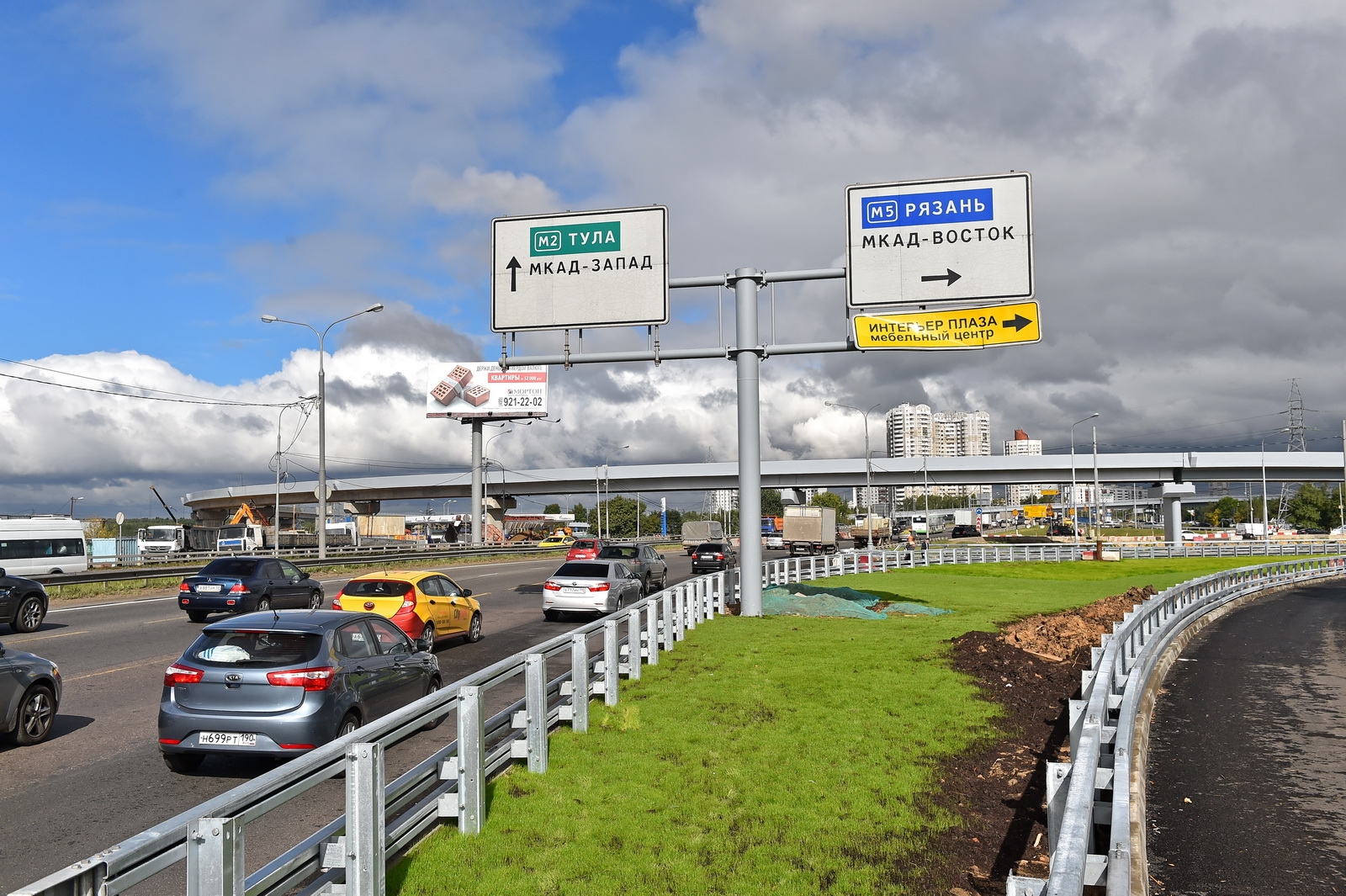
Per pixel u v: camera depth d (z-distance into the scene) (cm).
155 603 2800
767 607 2361
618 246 2128
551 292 2134
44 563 3397
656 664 1460
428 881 619
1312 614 2758
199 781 888
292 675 866
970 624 2050
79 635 1983
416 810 686
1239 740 1102
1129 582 3972
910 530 9694
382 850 574
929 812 823
